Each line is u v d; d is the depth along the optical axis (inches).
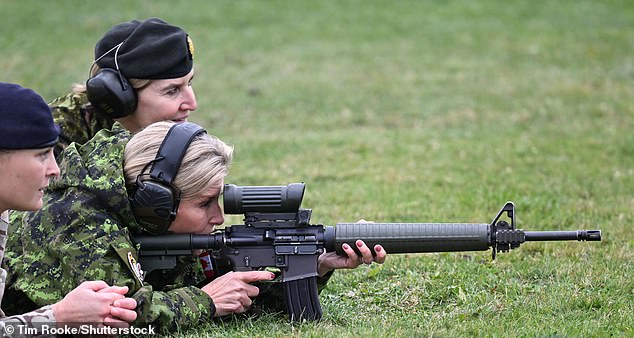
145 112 751.7
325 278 668.7
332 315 666.8
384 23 2679.6
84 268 589.9
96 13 2679.6
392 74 2161.7
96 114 772.0
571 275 770.2
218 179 615.5
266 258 636.1
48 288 598.5
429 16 2760.8
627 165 1315.2
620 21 2721.5
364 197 1138.0
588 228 956.6
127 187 610.5
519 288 738.2
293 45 2444.6
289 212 634.2
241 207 627.2
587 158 1368.1
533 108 1824.6
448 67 2225.6
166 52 745.6
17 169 548.4
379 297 729.0
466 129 1669.5
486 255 838.5
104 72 735.1
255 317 660.7
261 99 1940.2
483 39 2519.7
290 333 616.7
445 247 634.2
